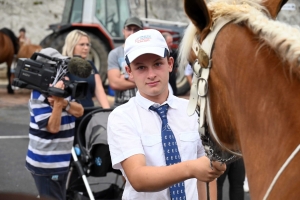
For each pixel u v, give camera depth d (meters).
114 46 12.03
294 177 1.50
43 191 3.80
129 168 2.25
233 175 4.29
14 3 15.12
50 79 3.61
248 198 5.34
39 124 3.67
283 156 1.55
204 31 1.82
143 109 2.42
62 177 3.82
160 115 2.41
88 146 3.85
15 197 1.33
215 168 1.94
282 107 1.57
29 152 3.81
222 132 1.83
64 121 3.75
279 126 1.58
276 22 1.65
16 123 9.09
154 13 14.74
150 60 2.34
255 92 1.64
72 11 11.99
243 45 1.69
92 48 11.56
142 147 2.35
